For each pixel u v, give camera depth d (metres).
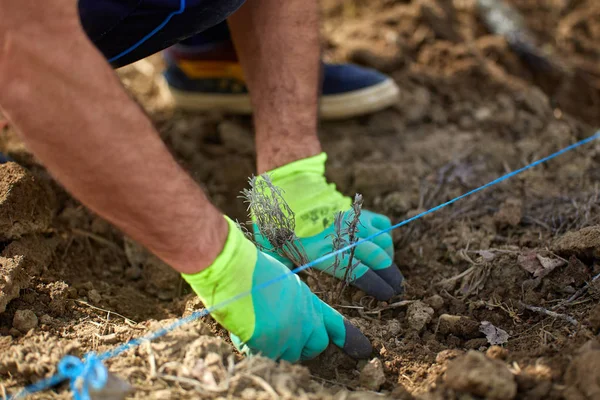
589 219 2.38
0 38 1.29
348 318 2.07
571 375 1.64
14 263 2.02
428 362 1.90
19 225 2.18
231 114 3.31
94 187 1.45
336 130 3.21
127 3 1.94
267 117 2.32
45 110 1.35
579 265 2.09
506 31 3.89
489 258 2.23
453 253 2.37
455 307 2.15
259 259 1.77
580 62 4.07
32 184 2.24
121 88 1.44
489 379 1.59
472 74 3.53
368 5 4.04
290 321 1.78
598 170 2.80
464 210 2.59
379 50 3.59
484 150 3.02
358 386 1.84
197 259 1.62
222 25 2.84
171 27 2.06
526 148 3.03
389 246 2.26
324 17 4.04
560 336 1.88
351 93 3.11
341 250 1.96
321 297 2.12
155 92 3.57
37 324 1.95
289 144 2.28
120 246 2.54
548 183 2.75
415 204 2.68
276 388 1.66
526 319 2.05
